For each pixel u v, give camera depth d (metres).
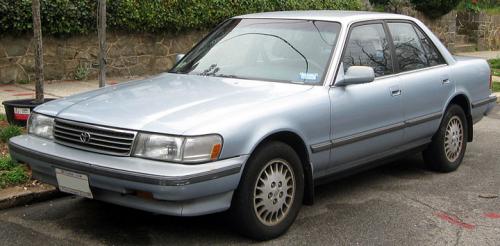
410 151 6.23
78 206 5.43
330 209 5.48
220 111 4.38
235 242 4.62
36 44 7.07
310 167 4.94
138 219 5.10
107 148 4.26
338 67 5.22
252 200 4.45
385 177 6.59
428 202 5.75
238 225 4.50
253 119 4.39
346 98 5.18
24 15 10.43
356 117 5.28
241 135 4.27
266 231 4.60
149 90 4.98
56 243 4.57
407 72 6.06
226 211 4.47
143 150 4.14
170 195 3.97
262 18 5.98
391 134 5.72
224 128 4.20
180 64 5.89
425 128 6.23
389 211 5.46
